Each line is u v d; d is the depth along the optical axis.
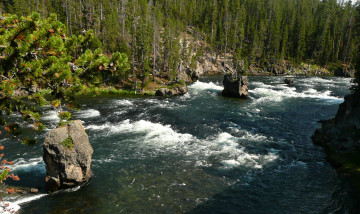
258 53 122.00
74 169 18.56
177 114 39.78
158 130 31.52
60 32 8.10
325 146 26.55
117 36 84.81
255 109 43.84
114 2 112.06
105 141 27.66
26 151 24.08
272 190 18.72
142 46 68.81
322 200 17.45
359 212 15.84
